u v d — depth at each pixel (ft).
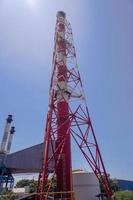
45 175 98.63
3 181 199.93
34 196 106.42
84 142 114.73
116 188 236.43
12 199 158.61
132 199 144.66
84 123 118.73
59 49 143.33
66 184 105.60
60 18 160.25
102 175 113.70
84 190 138.00
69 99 126.41
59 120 118.73
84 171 149.07
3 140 210.18
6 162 188.55
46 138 109.50
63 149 112.37
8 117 224.53
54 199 102.68
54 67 136.56
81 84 130.72
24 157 189.47
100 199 130.21
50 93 129.70
